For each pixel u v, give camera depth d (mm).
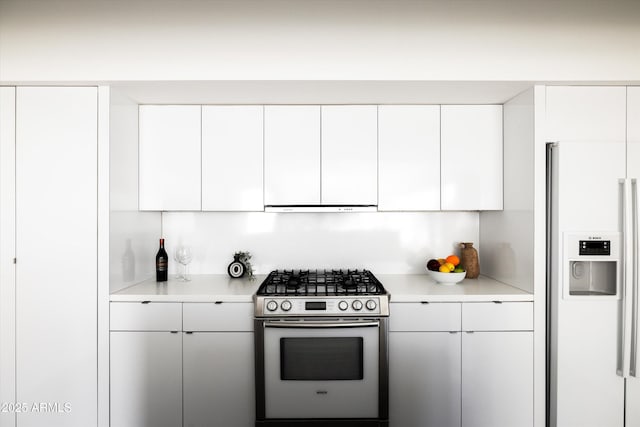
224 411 2158
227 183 2479
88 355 2156
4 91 2150
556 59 2090
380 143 2480
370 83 2123
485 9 2072
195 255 2834
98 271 2160
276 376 2105
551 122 2154
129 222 2369
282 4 2070
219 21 2076
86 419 2152
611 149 2094
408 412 2172
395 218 2855
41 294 2150
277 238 2846
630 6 2066
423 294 2174
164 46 2084
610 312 2098
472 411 2170
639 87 2172
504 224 2482
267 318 2098
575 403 2104
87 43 2080
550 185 2145
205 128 2480
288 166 2486
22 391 2146
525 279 2246
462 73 2092
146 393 2162
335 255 2850
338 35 2088
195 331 2158
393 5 2076
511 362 2168
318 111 2480
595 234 2088
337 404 2113
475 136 2486
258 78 2086
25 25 2074
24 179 2148
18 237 2148
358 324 2064
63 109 2152
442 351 2172
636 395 2088
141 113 2479
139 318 2160
